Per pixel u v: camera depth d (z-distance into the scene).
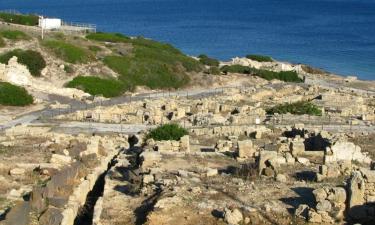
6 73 79.25
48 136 54.59
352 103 79.75
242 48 169.25
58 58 92.56
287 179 35.97
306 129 56.69
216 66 111.81
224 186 34.06
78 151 45.97
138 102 76.25
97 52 101.00
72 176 37.38
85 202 35.16
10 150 46.59
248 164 39.12
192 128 59.84
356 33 198.25
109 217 30.53
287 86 95.81
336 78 112.00
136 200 32.97
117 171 39.44
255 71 108.06
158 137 52.94
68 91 80.75
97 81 87.50
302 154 43.97
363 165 39.69
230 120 64.69
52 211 30.17
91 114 68.38
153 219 29.09
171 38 187.88
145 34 195.25
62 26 126.00
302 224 28.73
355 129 60.47
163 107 74.88
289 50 164.62
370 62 144.75
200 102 77.75
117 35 119.25
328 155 40.97
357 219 29.30
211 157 43.38
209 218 29.30
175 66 102.19
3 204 32.56
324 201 29.59
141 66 98.12
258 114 69.00
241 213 29.39
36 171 39.81
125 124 65.25
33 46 93.81
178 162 41.22
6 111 69.56
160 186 34.06
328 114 70.62
